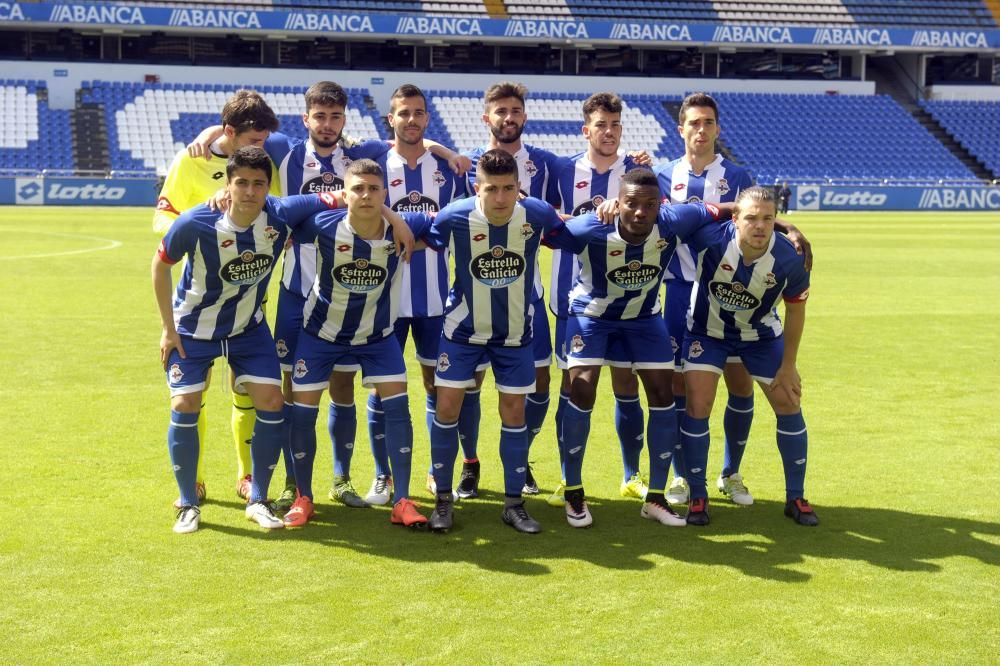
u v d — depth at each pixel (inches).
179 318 174.4
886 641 129.4
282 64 1360.7
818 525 176.1
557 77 1390.3
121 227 835.4
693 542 168.1
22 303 425.1
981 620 135.9
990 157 1421.0
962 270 600.7
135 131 1203.2
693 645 127.6
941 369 311.1
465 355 177.9
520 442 177.3
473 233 169.6
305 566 154.3
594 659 123.6
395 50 1395.2
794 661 123.7
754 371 185.9
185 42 1323.8
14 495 185.0
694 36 1370.6
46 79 1239.5
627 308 180.7
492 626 132.7
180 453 171.3
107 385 275.9
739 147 1368.1
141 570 151.3
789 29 1391.5
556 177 214.4
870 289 512.1
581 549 164.2
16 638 128.0
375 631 130.8
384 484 193.3
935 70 1572.3
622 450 197.6
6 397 260.7
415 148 206.4
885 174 1370.6
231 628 131.3
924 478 202.5
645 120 1365.7
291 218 171.0
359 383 288.4
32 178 1111.0
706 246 177.8
